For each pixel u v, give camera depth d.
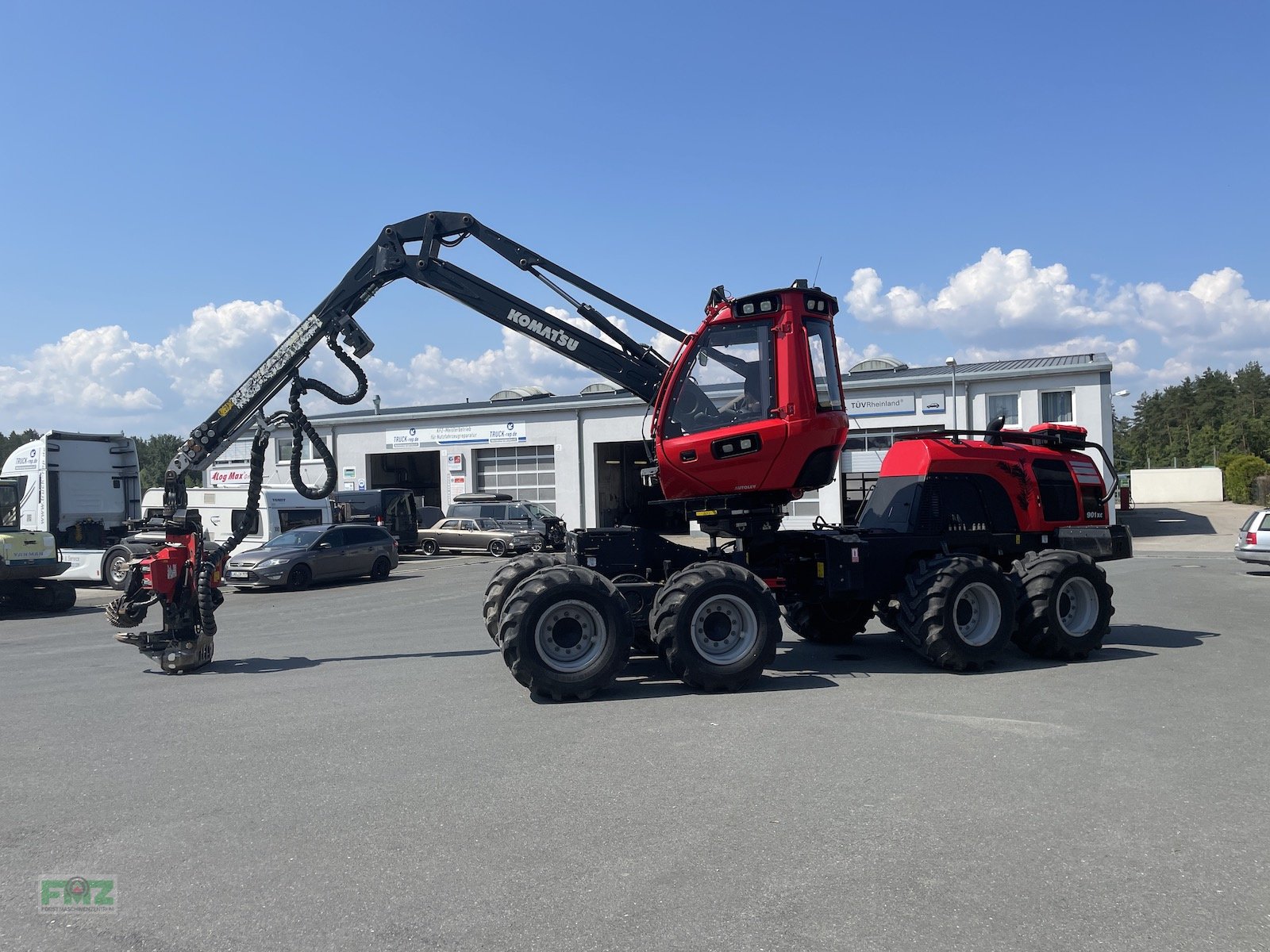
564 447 37.34
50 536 16.16
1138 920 3.57
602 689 8.01
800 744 6.06
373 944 3.45
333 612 15.30
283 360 9.80
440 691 8.03
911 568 9.38
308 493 9.98
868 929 3.50
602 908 3.71
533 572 9.06
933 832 4.48
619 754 5.89
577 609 7.60
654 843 4.39
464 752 6.01
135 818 4.86
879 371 35.47
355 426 40.78
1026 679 8.30
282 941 3.49
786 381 8.41
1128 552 10.02
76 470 21.56
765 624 7.82
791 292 8.47
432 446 39.47
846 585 9.11
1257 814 4.71
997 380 30.97
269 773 5.63
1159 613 12.93
